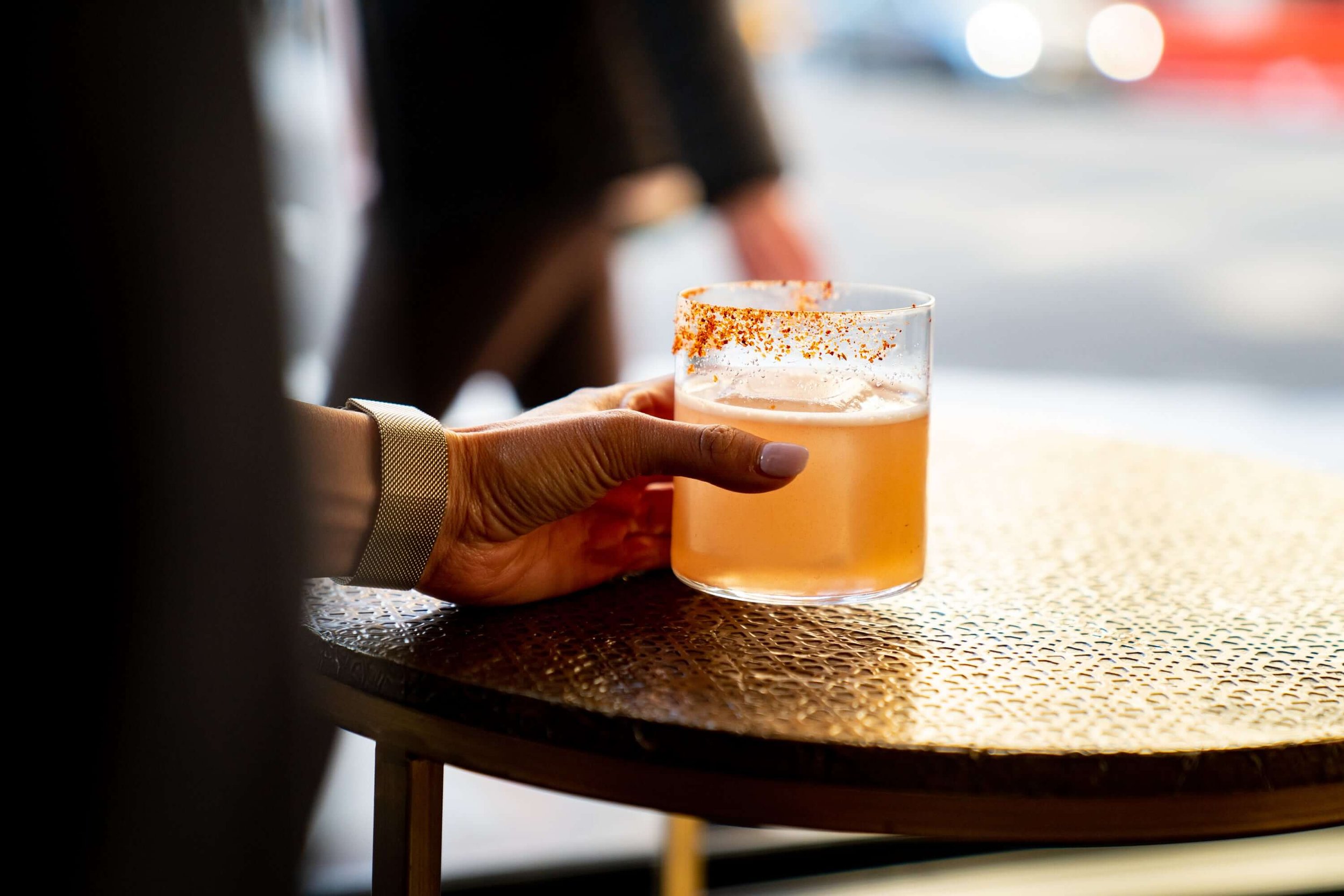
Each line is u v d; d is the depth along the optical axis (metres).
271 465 0.50
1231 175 5.78
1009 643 0.67
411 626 0.67
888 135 6.17
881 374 0.69
